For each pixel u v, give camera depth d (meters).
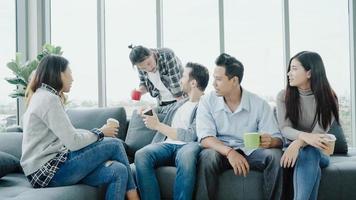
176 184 1.92
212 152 1.95
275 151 1.93
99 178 1.81
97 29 3.72
